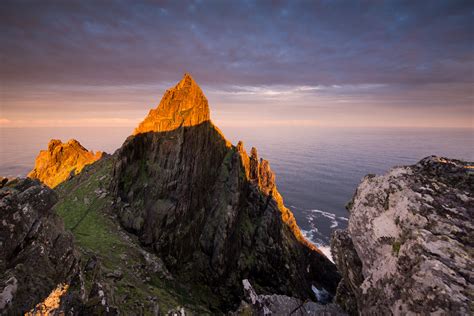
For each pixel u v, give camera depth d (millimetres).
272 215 82312
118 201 60250
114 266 35344
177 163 62969
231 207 69812
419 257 14391
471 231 14367
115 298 23328
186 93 74062
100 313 17297
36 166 109000
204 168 71562
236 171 75500
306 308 25031
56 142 110062
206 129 74188
